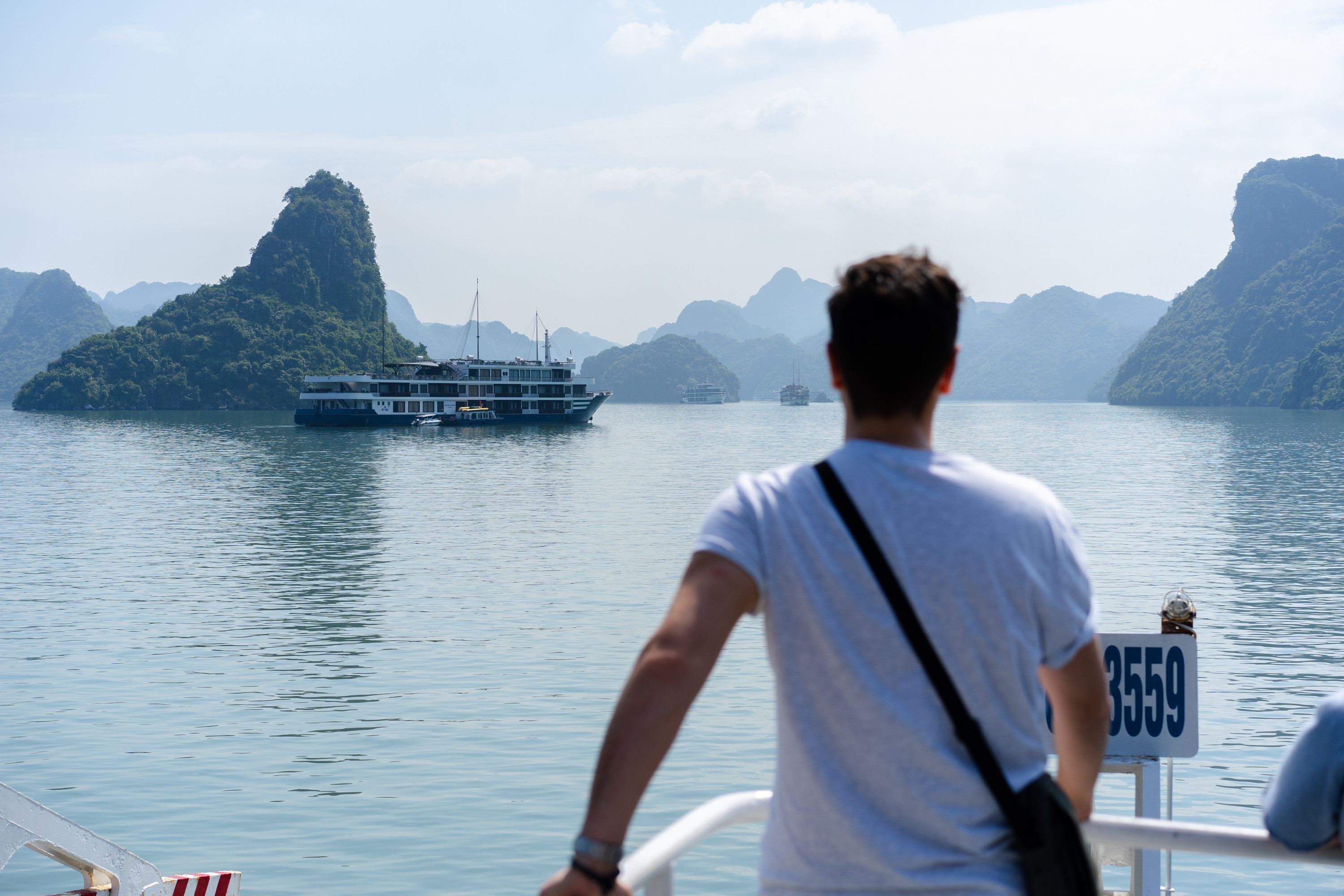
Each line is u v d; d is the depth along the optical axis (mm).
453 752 15922
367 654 22188
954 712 2010
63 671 21016
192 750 16141
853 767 2041
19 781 14883
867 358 2160
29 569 34500
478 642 23141
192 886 6527
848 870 2039
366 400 146875
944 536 2047
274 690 19469
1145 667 4102
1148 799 4125
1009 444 126125
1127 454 102938
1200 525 45156
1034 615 2096
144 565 35438
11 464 92125
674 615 2021
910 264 2199
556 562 35312
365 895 11500
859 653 2031
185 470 83625
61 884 12148
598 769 1930
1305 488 63625
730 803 2594
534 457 99562
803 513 2082
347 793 14352
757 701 18062
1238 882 11375
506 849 12617
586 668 20797
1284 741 15789
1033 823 2021
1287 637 23047
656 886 2418
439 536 42969
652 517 49906
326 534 44156
